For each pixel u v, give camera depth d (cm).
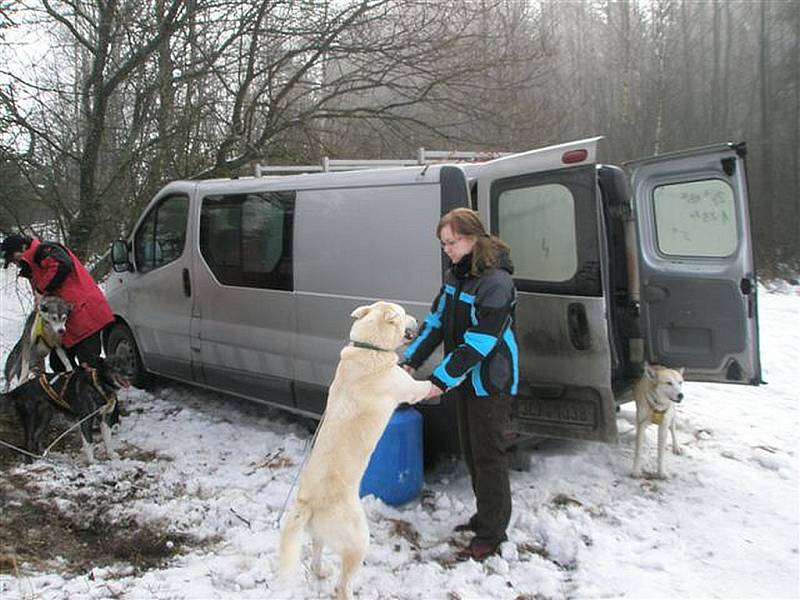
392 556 353
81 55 1030
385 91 1173
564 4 2644
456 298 346
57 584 319
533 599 323
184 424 578
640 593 327
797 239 2334
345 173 477
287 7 973
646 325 539
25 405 488
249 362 546
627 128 2570
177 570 336
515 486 447
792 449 525
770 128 2503
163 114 940
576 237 401
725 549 371
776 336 971
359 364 315
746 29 2727
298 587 324
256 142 1038
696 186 513
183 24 890
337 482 294
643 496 439
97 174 974
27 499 418
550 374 420
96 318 565
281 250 515
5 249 557
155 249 650
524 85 1215
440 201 421
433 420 439
